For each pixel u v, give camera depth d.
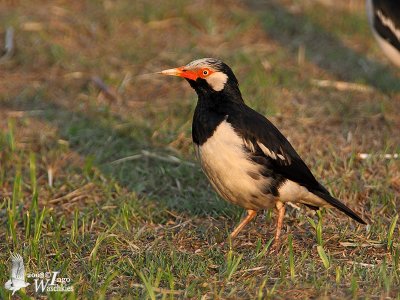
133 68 16.11
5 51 16.42
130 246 10.02
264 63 16.30
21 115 14.24
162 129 13.53
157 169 12.39
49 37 16.97
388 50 14.43
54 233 10.38
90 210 11.17
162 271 9.02
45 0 18.62
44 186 11.93
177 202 11.45
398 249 9.67
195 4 18.81
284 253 9.83
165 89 15.36
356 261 9.54
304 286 8.72
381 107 14.45
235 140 9.41
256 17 18.36
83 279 9.09
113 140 13.38
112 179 11.93
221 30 17.91
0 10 18.09
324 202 10.09
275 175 9.66
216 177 9.70
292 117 14.14
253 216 10.29
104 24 17.70
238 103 9.73
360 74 16.19
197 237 10.45
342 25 18.36
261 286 8.50
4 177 12.13
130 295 8.68
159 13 18.11
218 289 8.77
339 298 8.42
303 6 19.17
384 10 14.19
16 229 10.61
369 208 11.31
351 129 13.81
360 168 12.30
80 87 15.37
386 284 8.55
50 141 13.31
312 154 12.76
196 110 9.76
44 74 15.81
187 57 16.50
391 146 13.15
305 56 16.92
